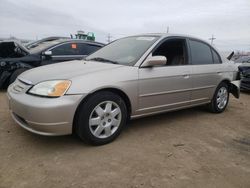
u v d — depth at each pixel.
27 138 3.30
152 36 4.09
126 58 3.69
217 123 4.45
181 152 3.16
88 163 2.75
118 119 3.34
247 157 3.14
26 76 3.30
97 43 7.30
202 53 4.60
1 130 3.51
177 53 4.14
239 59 9.91
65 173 2.53
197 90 4.38
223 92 5.08
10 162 2.69
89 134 3.06
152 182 2.47
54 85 2.86
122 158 2.90
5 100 5.16
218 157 3.09
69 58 6.63
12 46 6.17
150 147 3.25
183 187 2.42
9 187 2.26
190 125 4.24
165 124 4.21
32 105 2.77
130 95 3.37
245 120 4.76
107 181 2.44
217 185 2.49
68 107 2.83
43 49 6.41
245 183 2.56
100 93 3.10
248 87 7.70
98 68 3.30
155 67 3.65
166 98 3.85
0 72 5.88
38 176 2.46
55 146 3.12
